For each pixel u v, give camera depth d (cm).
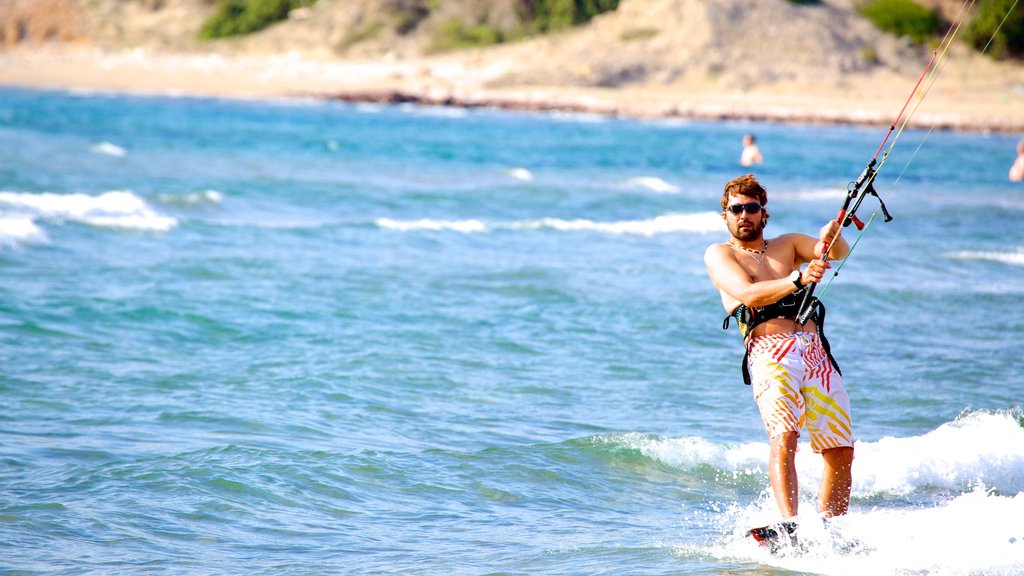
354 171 11256
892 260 6159
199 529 1994
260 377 3238
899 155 16650
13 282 4553
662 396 3181
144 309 4144
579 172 12350
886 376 3419
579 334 4053
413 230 6869
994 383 3344
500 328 4116
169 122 19162
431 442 2620
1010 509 2081
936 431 2686
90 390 3009
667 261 6038
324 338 3828
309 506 2144
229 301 4394
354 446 2541
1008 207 9431
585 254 6241
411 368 3425
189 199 7794
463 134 19250
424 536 2006
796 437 1909
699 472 2464
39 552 1845
